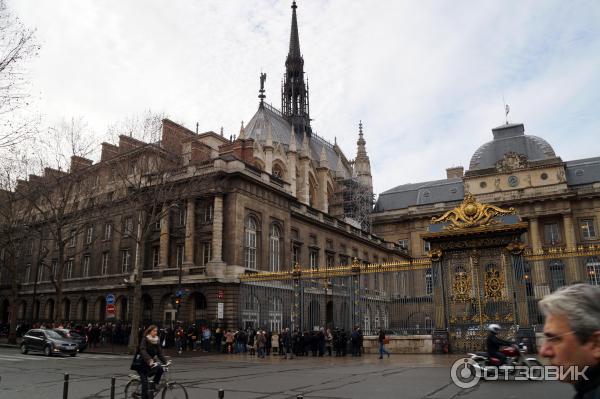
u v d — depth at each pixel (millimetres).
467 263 27000
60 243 37938
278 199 46906
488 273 24594
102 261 50281
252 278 36281
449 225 25578
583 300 2539
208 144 53406
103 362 25031
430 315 37438
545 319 2705
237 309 37656
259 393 13562
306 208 54156
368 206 79562
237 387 14883
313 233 54469
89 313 48312
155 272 41781
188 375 18609
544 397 11836
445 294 25438
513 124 76125
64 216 42906
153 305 40906
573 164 73312
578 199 67000
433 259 25938
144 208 37500
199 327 37219
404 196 84312
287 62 84500
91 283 49344
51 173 39781
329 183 74625
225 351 33781
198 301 39406
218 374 18922
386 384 14953
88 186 44500
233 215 40344
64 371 20109
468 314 24969
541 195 67375
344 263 60469
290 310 34656
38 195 40094
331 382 15836
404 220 80688
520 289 23547
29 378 17547
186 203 42562
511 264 24094
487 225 24641
